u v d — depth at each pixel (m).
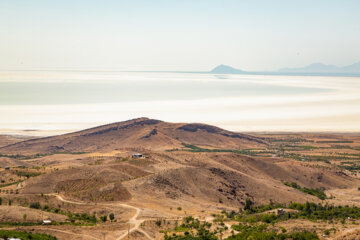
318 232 151.88
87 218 177.50
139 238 155.75
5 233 142.12
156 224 173.25
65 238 148.88
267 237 149.62
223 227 173.38
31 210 175.12
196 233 163.25
